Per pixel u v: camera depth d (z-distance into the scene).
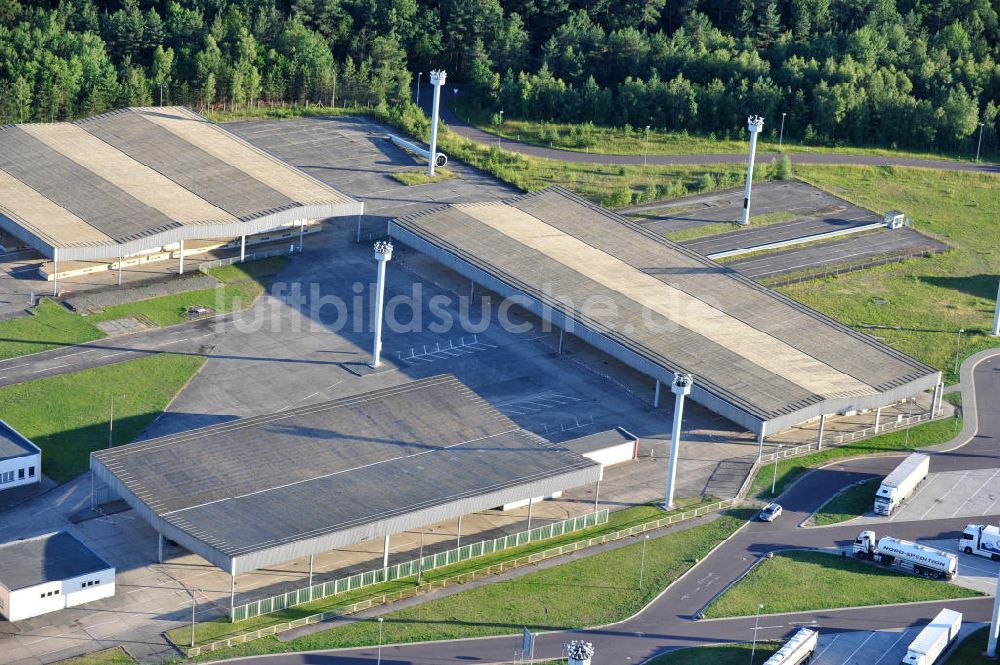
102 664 158.50
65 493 192.00
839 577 185.38
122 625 166.00
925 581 185.88
